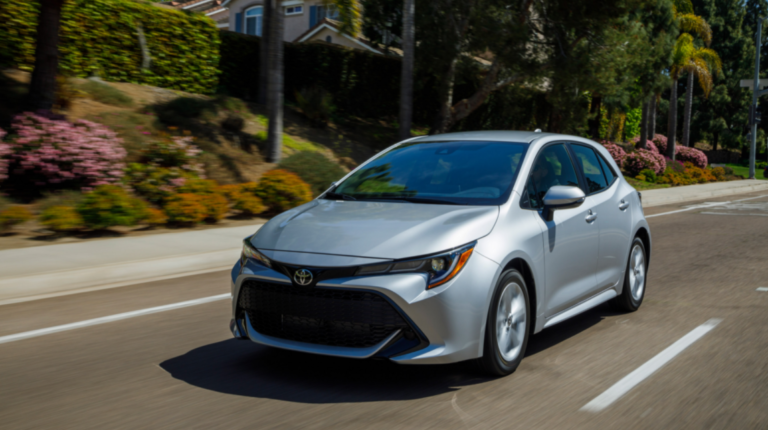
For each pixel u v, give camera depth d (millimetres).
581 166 5832
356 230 4258
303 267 4020
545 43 21703
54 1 14336
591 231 5473
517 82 24312
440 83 23797
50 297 7066
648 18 31016
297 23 35281
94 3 18297
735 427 3646
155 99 18734
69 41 17781
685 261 9836
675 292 7512
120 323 5973
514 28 20266
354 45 31172
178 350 5113
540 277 4723
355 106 26578
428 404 3943
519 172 4957
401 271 3943
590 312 6492
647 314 6406
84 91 16828
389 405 3928
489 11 20625
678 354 5051
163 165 14047
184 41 20578
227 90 22516
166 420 3707
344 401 3990
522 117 31719
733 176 40562
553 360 4863
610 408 3914
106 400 4035
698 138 72312
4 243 9508
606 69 21719
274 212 13586
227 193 12875
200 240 10109
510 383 4332
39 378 4469
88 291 7387
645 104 38875
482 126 30672
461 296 4012
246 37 22953
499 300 4301
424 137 5934
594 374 4547
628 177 31234
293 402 3979
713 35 71250
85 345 5270
